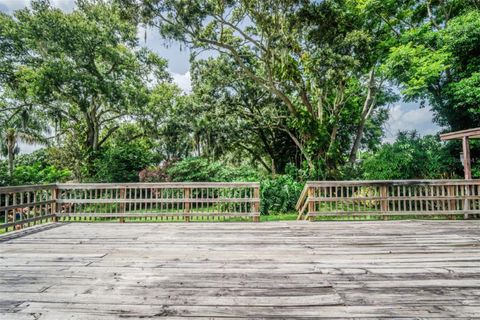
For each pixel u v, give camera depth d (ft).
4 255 11.06
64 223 18.21
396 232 15.01
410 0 41.75
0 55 41.37
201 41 34.50
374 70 42.01
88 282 8.36
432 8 44.42
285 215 25.52
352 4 38.63
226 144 54.13
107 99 44.70
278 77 38.11
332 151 35.73
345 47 32.60
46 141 46.62
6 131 40.91
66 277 8.75
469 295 7.41
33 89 38.34
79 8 44.45
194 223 18.07
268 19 32.99
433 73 33.42
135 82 50.60
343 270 9.27
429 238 13.62
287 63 34.30
